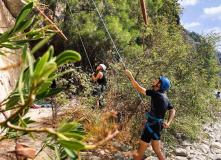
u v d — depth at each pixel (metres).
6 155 2.71
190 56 6.16
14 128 0.63
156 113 3.32
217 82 7.28
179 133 6.04
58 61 0.67
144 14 0.82
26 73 0.83
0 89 4.02
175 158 4.66
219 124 8.66
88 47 9.75
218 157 5.23
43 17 1.14
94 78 5.51
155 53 5.20
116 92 5.18
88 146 0.62
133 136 4.38
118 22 9.73
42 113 5.57
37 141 3.57
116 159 3.70
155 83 3.45
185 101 5.28
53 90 1.05
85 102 4.75
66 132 0.66
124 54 8.55
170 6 13.64
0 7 5.36
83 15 9.48
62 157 1.23
